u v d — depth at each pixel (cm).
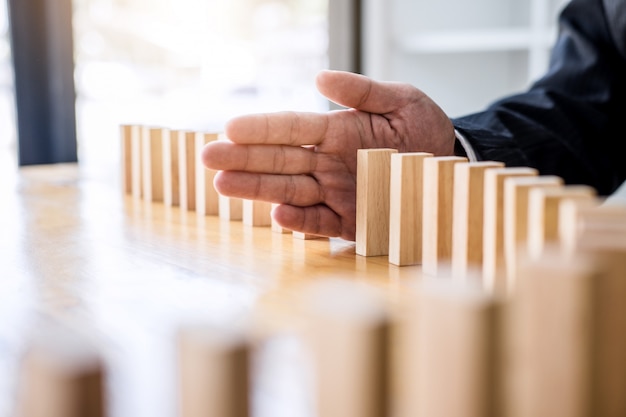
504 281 44
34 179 110
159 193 89
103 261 58
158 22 156
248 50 171
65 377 20
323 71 65
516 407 25
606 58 87
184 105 165
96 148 146
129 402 30
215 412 22
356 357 23
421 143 68
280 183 62
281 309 44
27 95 131
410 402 28
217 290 49
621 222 32
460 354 24
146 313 44
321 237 67
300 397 30
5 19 130
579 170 79
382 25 166
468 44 161
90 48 144
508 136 74
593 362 25
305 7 171
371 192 59
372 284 51
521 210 43
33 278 53
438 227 53
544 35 155
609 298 27
